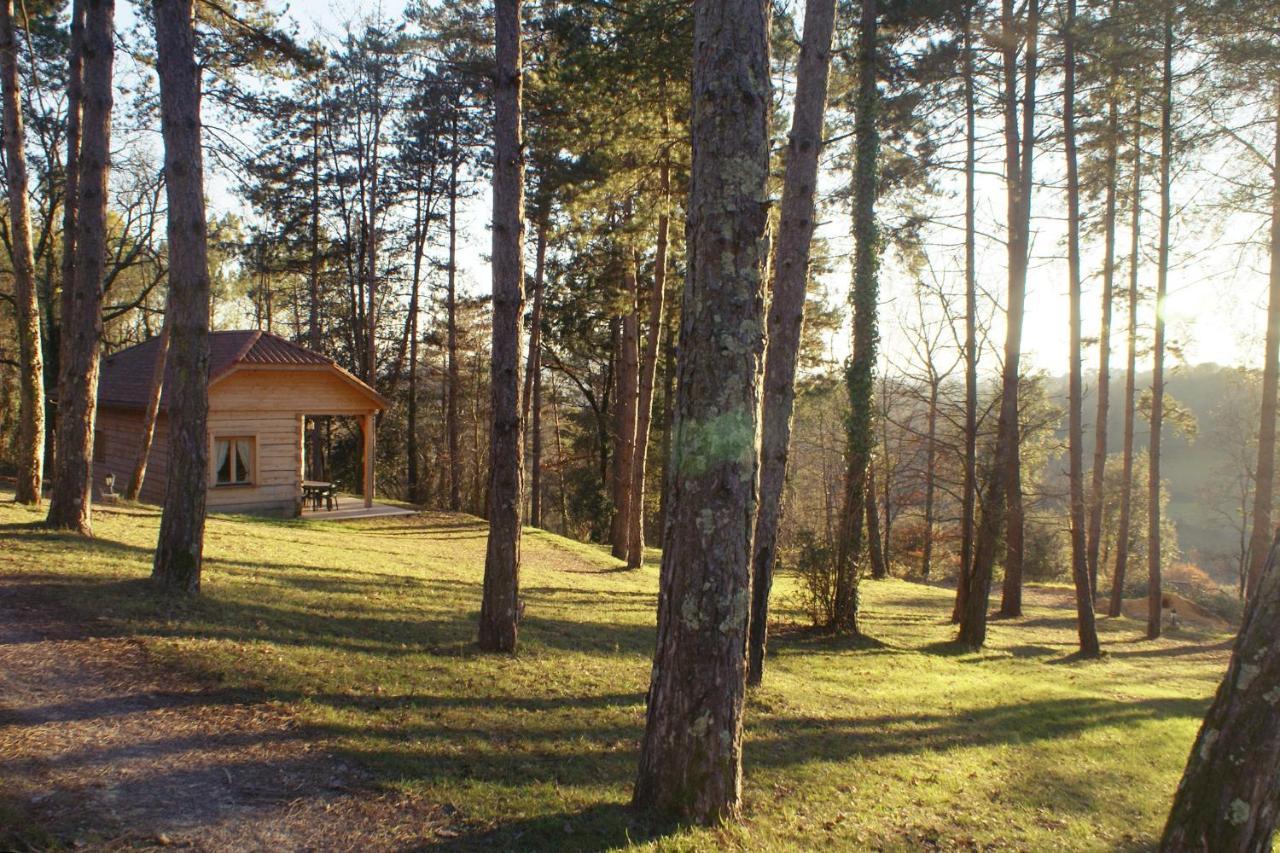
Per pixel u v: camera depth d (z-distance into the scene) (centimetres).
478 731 605
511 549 858
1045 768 732
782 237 969
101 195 1102
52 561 926
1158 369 1908
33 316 1332
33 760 471
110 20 1109
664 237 1867
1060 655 1583
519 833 440
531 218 2458
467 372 3978
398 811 458
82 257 1106
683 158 1516
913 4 1469
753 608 921
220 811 439
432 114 2858
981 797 630
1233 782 383
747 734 713
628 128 1407
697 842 431
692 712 459
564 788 511
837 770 640
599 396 3950
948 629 1758
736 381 445
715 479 448
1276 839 599
